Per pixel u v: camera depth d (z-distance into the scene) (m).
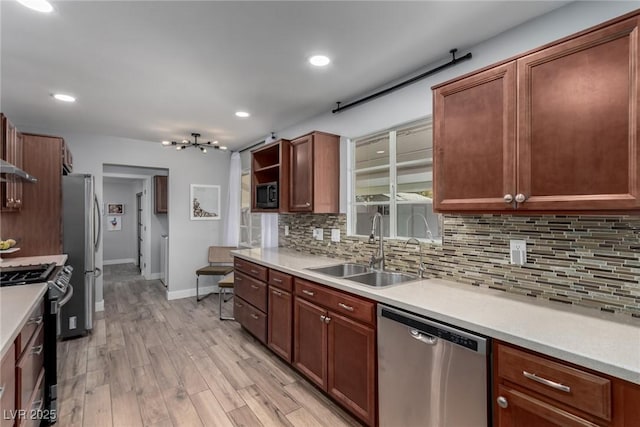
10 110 3.24
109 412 2.12
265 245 4.21
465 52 2.08
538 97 1.41
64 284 2.35
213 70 2.37
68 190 3.42
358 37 1.94
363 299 1.91
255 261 3.15
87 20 1.74
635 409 0.96
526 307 1.56
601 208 1.24
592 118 1.26
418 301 1.66
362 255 2.86
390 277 2.45
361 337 1.92
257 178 3.78
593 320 1.38
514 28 1.84
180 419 2.05
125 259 8.31
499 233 1.88
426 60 2.23
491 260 1.92
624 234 1.44
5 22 1.75
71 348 3.12
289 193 3.28
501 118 1.53
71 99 2.94
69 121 3.66
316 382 2.31
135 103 3.06
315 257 3.26
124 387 2.43
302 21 1.77
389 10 1.68
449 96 1.75
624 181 1.19
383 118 2.67
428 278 2.21
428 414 1.55
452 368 1.44
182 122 3.74
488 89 1.58
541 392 1.16
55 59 2.18
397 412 1.70
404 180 2.60
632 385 0.97
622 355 1.05
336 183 3.07
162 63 2.26
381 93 2.64
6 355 1.28
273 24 1.80
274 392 2.36
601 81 1.24
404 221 2.62
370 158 2.94
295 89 2.74
